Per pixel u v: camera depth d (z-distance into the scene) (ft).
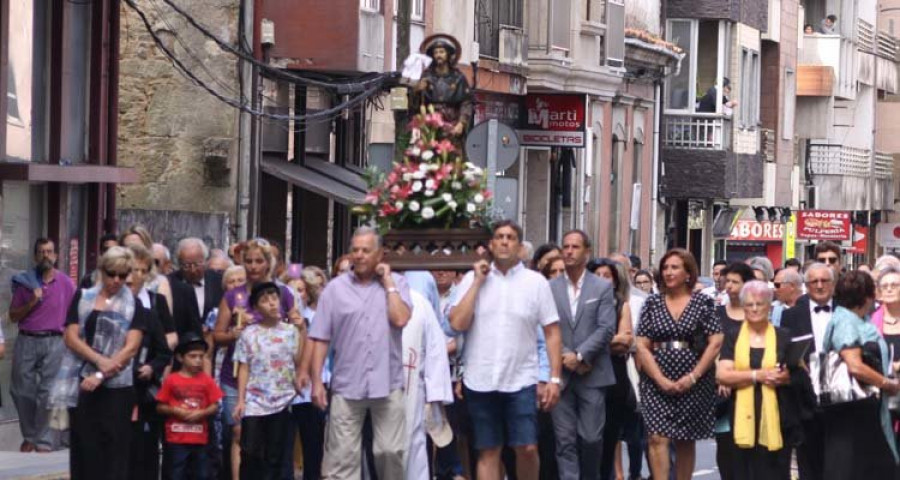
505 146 79.97
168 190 98.53
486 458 55.16
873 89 238.68
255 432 58.65
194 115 98.27
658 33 163.43
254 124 98.58
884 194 245.24
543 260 64.03
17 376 71.26
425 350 53.88
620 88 150.82
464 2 120.26
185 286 58.80
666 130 166.30
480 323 54.49
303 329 59.52
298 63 100.68
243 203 97.96
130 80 98.27
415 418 53.62
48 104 78.33
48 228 78.02
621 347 61.36
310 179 101.09
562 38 133.69
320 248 108.06
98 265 56.13
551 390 55.31
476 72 115.14
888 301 56.80
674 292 58.18
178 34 97.86
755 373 55.72
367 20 102.58
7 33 72.84
